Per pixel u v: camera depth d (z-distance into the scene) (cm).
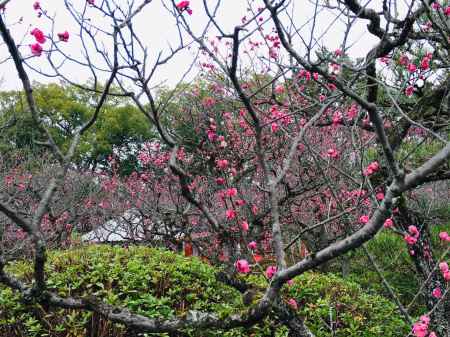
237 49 214
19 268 603
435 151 503
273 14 192
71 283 552
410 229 401
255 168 665
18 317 500
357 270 921
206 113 739
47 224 1002
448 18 340
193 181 740
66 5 220
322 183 595
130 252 689
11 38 178
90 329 493
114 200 1155
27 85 200
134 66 232
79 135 225
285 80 375
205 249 743
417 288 779
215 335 473
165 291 571
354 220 579
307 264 208
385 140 174
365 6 239
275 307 298
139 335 480
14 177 973
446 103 464
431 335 303
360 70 248
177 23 235
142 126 2056
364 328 566
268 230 658
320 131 691
